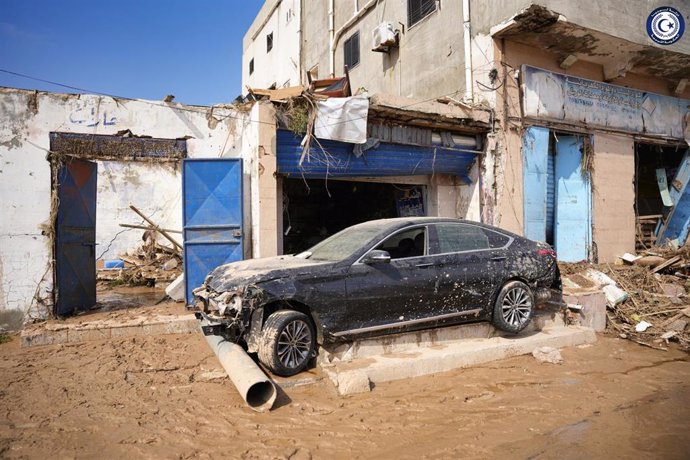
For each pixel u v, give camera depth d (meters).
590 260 11.84
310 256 5.96
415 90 13.12
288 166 8.85
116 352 5.85
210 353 5.86
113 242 12.91
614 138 12.36
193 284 7.93
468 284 5.86
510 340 6.19
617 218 12.32
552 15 9.60
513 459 3.40
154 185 13.17
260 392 4.51
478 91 10.86
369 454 3.48
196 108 12.01
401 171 10.26
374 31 14.16
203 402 4.38
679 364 6.09
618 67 11.91
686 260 10.95
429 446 3.60
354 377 4.71
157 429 3.83
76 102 10.73
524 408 4.38
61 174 7.46
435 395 4.67
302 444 3.61
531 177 11.03
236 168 8.08
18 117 7.34
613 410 4.37
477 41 10.94
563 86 11.39
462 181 11.27
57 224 7.32
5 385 4.75
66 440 3.62
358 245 5.59
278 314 4.86
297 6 20.00
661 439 3.76
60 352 5.90
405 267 5.55
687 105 13.81
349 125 8.62
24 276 7.16
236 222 8.06
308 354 4.96
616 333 7.60
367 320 5.28
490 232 6.46
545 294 6.59
